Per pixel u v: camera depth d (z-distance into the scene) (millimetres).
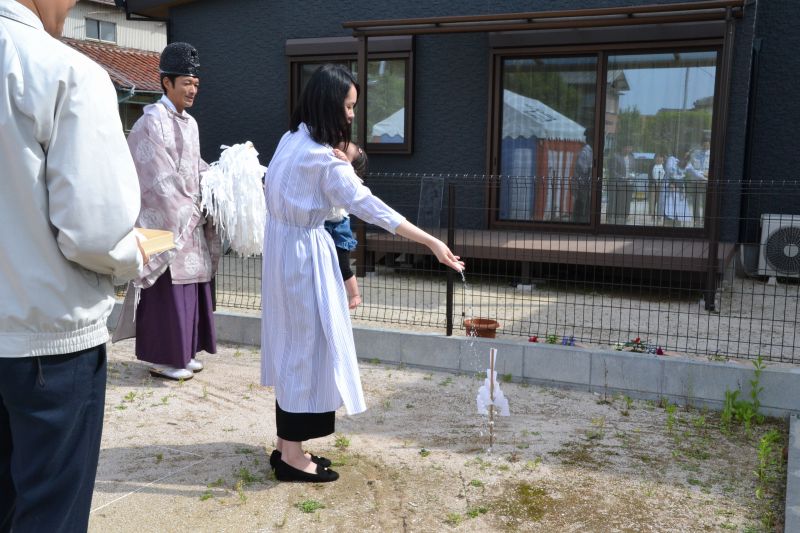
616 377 4664
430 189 7242
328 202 3143
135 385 4793
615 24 6984
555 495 3318
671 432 4086
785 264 7652
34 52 1681
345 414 4324
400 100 8984
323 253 3178
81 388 1839
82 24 18719
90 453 1889
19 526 1828
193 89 4684
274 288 3205
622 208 8141
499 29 7336
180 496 3248
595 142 8148
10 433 1912
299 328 3170
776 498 3316
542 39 8094
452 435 4020
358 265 7992
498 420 4242
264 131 9766
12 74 1648
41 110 1657
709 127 7758
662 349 5047
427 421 4219
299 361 3180
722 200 7629
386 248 7938
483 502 3244
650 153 8016
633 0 7855
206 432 4027
